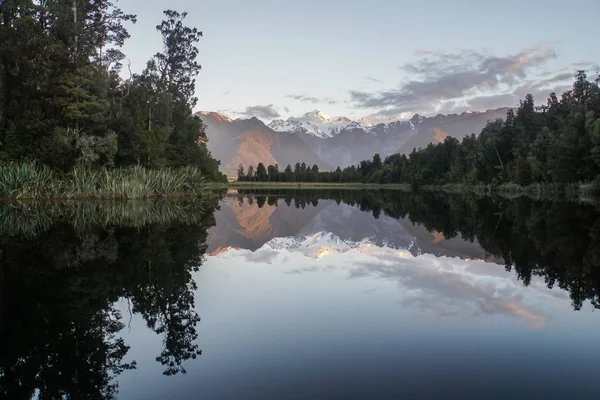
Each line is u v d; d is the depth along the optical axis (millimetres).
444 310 7848
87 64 38281
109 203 32531
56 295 9336
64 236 17391
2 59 34938
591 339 6344
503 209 38000
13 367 5754
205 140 67812
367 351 5914
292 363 5551
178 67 61500
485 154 88125
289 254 15445
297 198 67938
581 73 76562
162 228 21109
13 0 35344
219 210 37469
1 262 12602
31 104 35469
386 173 155750
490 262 13156
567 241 17000
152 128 51062
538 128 82875
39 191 31094
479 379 5043
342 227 26844
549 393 4727
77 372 5500
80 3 39125
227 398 4664
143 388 4984
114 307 8438
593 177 56344
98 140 36375
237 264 13148
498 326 6941
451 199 60844
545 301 8461
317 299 8750
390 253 15578
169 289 9797
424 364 5488
